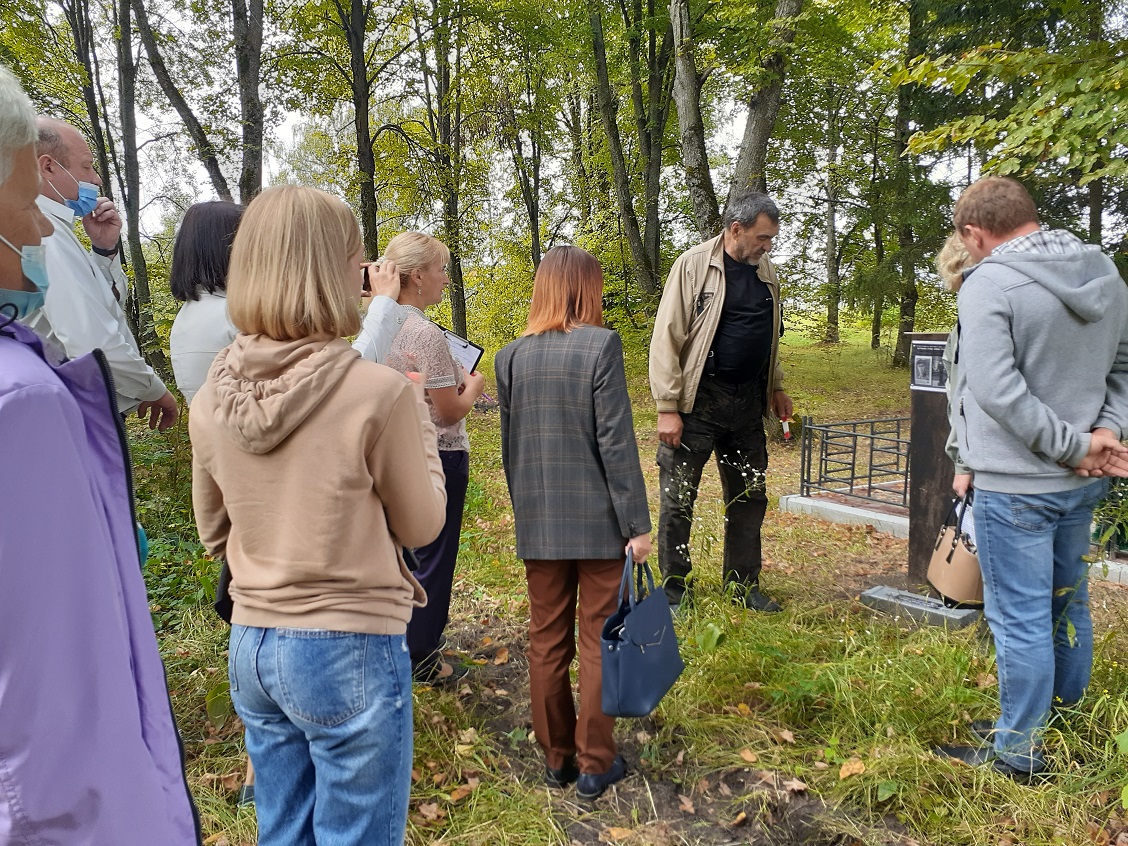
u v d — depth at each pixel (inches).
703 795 97.2
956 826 86.9
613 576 96.7
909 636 134.7
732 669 121.4
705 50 394.6
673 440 146.7
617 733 111.0
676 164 701.9
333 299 54.6
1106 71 140.2
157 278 425.1
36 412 33.4
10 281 39.1
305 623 54.1
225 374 56.3
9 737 32.4
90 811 35.0
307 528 53.7
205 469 58.9
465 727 114.0
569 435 94.3
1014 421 87.5
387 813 57.2
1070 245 91.0
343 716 54.6
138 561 41.8
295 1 565.9
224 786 95.7
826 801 93.4
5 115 36.0
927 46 515.5
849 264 773.9
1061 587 98.8
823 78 649.6
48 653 33.4
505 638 148.5
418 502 57.2
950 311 679.1
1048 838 84.1
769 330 146.7
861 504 237.1
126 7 456.1
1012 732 94.5
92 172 106.5
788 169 735.1
